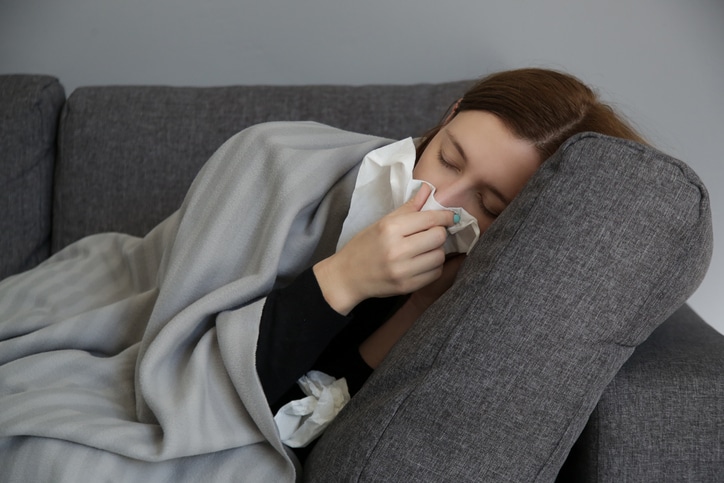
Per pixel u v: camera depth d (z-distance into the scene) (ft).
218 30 6.09
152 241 4.42
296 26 6.02
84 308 4.26
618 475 3.11
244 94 5.30
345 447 3.06
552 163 2.96
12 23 6.19
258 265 3.52
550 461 2.93
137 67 6.24
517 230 2.91
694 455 3.12
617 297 2.86
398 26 5.91
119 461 3.20
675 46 5.63
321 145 3.98
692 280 2.95
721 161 5.77
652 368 3.19
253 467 3.26
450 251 3.53
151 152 5.20
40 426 3.23
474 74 5.91
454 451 2.92
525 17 5.74
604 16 5.65
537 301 2.85
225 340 3.29
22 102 5.22
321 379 3.52
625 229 2.83
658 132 5.77
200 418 3.24
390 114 5.17
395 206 3.47
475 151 3.37
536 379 2.87
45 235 5.36
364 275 3.24
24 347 3.88
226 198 3.71
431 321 3.04
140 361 3.54
